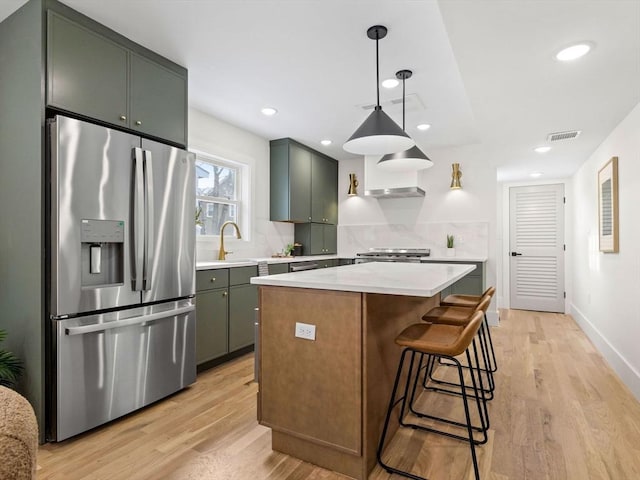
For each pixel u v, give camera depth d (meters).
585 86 2.39
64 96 2.05
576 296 5.13
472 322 1.64
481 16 1.66
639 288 2.62
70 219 1.98
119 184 2.20
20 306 2.05
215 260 3.93
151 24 2.24
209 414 2.30
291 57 2.63
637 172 2.68
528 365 3.24
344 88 3.14
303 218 4.89
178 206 2.58
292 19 2.19
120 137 2.22
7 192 2.13
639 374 2.57
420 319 2.74
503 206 6.09
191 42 2.44
